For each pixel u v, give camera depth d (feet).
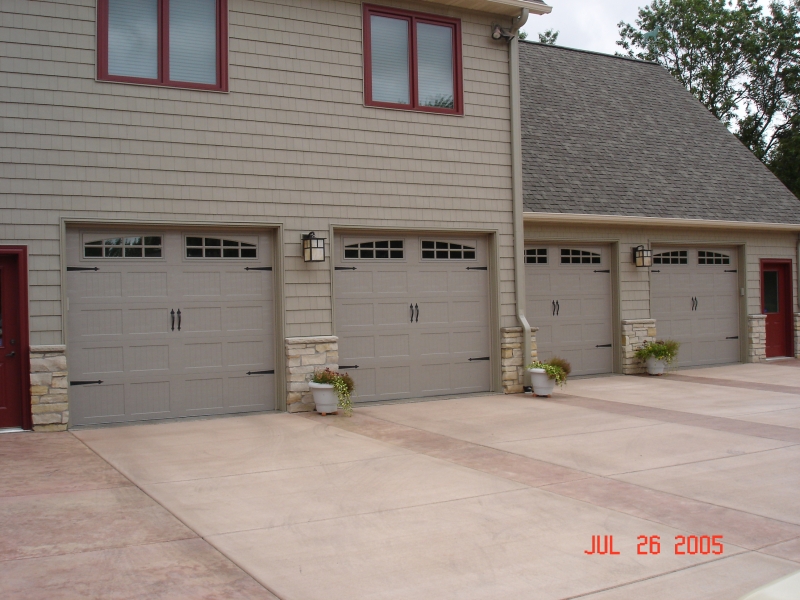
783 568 14.78
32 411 27.20
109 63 28.66
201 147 30.04
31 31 27.30
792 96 96.32
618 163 47.42
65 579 13.79
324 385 31.07
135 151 28.86
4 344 27.32
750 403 34.58
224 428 28.43
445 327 36.37
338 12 33.09
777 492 19.98
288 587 13.67
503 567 14.78
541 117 48.16
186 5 30.12
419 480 21.12
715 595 13.55
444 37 35.96
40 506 18.29
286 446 25.41
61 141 27.66
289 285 31.86
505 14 37.04
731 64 99.09
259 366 31.89
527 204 40.27
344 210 33.01
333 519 17.63
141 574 14.12
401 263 35.22
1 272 27.22
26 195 27.09
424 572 14.48
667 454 24.31
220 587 13.58
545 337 42.73
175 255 30.27
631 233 45.42
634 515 18.03
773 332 53.47
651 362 44.52
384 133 34.06
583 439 26.63
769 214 50.75
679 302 48.60
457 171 35.96
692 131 54.70
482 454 24.34
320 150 32.50
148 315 29.73
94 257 28.81
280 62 31.68
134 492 19.63
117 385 29.14
